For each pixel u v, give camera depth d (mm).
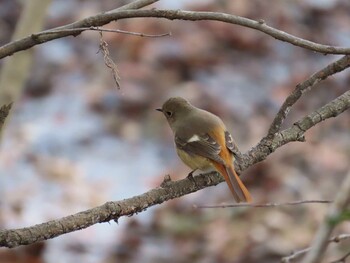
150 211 12945
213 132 7137
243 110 15461
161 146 14664
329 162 13867
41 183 13453
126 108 15562
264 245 12016
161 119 15289
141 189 13523
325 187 13320
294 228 12352
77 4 18125
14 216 12625
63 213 12852
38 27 9789
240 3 17953
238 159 6293
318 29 18062
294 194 13102
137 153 14484
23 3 17828
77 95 15883
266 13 18047
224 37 17438
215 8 17531
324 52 5141
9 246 4945
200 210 12898
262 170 13523
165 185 5645
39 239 5012
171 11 4996
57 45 17203
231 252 12055
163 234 12555
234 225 12508
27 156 14141
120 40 17094
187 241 12375
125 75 16250
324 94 16016
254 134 14781
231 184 6340
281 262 5891
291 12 18281
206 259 12039
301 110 15578
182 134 7254
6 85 9680
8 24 17406
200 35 17391
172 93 15852
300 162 13844
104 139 14812
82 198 13242
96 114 15430
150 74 16328
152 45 16969
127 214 5383
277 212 12680
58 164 13969
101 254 12062
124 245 12289
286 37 5102
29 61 9758
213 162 6641
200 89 15930
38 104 15648
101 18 5039
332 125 14883
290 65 16984
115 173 13891
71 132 14867
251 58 17125
